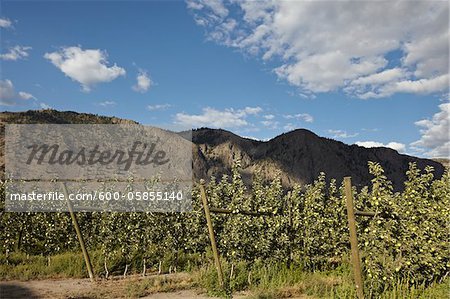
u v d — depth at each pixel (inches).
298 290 356.2
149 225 466.3
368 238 330.6
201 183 383.6
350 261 425.1
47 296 346.9
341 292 327.0
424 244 341.7
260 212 418.9
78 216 524.4
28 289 374.6
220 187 449.1
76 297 344.5
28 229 525.0
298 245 437.7
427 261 341.7
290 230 439.5
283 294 343.0
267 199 432.1
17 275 431.2
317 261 440.5
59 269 461.4
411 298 311.4
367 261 326.6
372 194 347.9
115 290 371.2
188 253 509.7
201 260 473.1
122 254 470.9
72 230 527.5
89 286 391.2
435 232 361.1
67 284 401.7
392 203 338.3
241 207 410.9
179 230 465.4
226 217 433.1
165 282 394.3
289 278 389.7
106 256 463.5
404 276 337.7
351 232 300.7
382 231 327.6
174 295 351.9
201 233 452.4
